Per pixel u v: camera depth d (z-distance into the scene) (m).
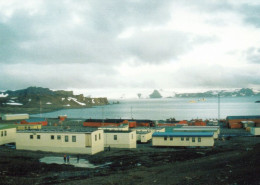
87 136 62.16
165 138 73.81
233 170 32.88
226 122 137.00
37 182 34.91
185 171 36.66
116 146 71.94
